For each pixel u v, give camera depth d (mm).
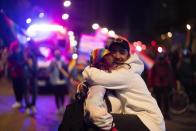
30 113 15062
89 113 5340
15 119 13820
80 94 5668
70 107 5664
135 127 5477
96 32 20859
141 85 5617
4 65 26750
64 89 15211
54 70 15234
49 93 21219
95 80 5504
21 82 15820
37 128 12273
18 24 21812
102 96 5426
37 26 19188
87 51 18297
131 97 5598
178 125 13328
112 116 5477
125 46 5773
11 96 20000
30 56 15219
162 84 14398
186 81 16703
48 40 19688
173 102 15734
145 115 5578
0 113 15039
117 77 5508
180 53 17000
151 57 20094
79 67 16141
